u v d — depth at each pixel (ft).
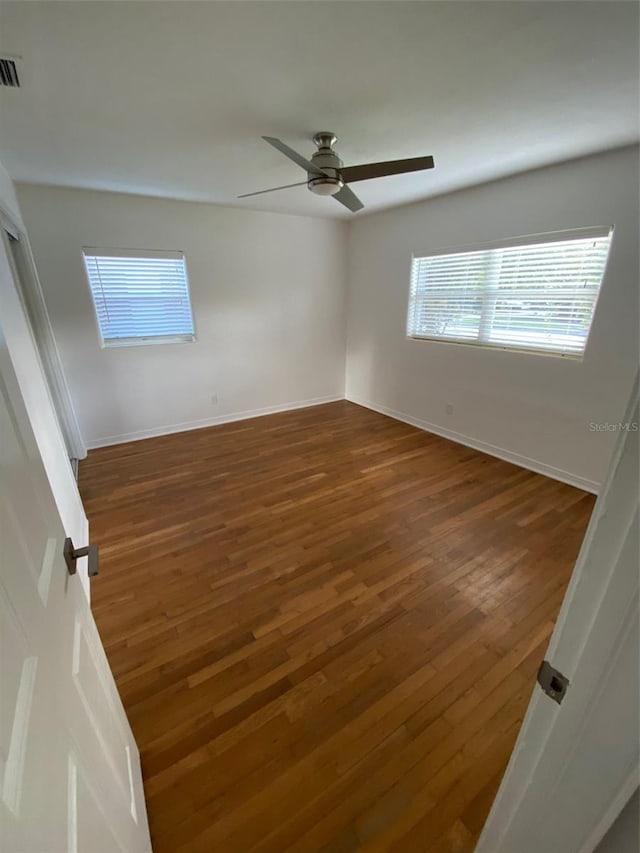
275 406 16.17
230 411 15.10
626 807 1.69
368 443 12.80
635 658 1.45
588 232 8.58
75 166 8.40
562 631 1.72
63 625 2.45
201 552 7.43
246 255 13.67
